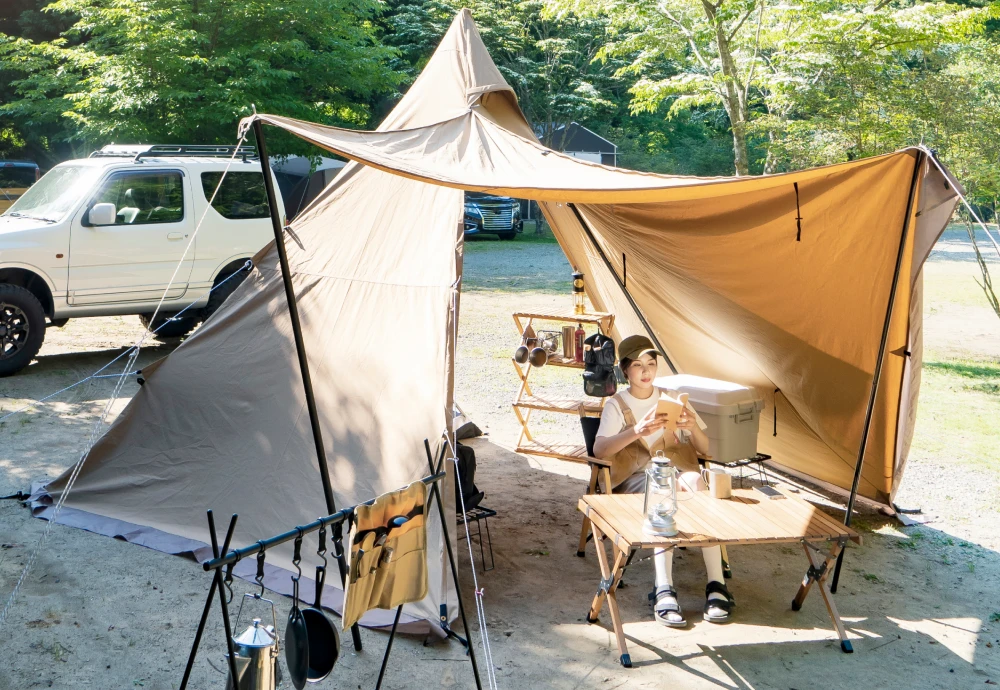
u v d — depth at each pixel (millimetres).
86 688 3500
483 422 7762
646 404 4895
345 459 4656
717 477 4387
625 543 3742
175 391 5422
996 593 4688
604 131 37625
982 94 13234
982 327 13133
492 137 5008
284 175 19688
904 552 5223
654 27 16547
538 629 4137
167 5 15773
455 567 3318
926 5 13516
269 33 16891
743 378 5922
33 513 5230
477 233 25250
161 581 4473
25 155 22438
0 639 3820
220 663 3742
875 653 4008
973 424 7977
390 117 5852
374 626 4047
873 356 4984
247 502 4938
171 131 15812
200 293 9672
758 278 4914
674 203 4688
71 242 8750
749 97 15953
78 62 16359
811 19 13555
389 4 28516
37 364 9219
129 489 5285
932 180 3992
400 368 4645
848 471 5906
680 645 4027
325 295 5164
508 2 29312
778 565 5012
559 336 6453
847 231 4379
